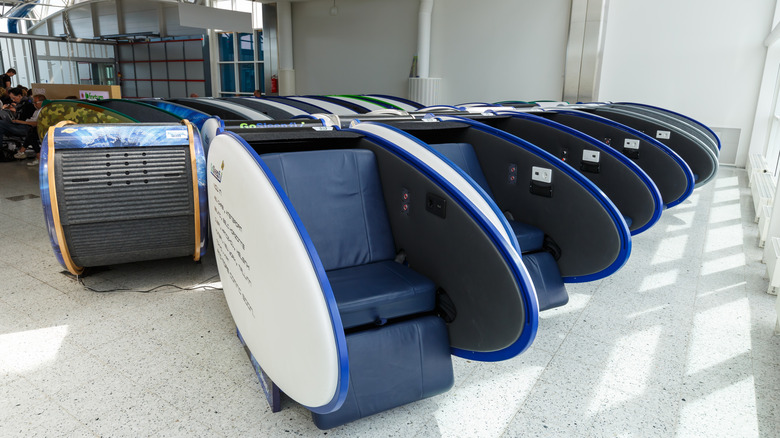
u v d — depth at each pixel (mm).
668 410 1883
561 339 2424
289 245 1308
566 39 8875
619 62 8422
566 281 2691
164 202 2717
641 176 2971
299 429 1740
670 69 8047
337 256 2018
